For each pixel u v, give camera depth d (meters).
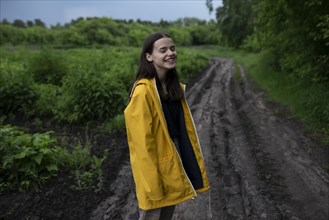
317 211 4.13
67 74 12.41
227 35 48.47
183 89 2.61
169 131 2.47
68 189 4.63
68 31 60.03
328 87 9.34
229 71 23.52
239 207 4.25
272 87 13.41
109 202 4.36
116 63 15.62
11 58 18.16
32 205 4.21
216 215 4.06
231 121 8.68
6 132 5.18
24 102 9.28
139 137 2.23
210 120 8.80
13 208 4.13
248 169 5.44
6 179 4.77
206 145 6.67
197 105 10.83
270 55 17.91
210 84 16.38
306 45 10.38
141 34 68.88
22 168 4.77
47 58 12.77
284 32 11.48
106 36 60.94
